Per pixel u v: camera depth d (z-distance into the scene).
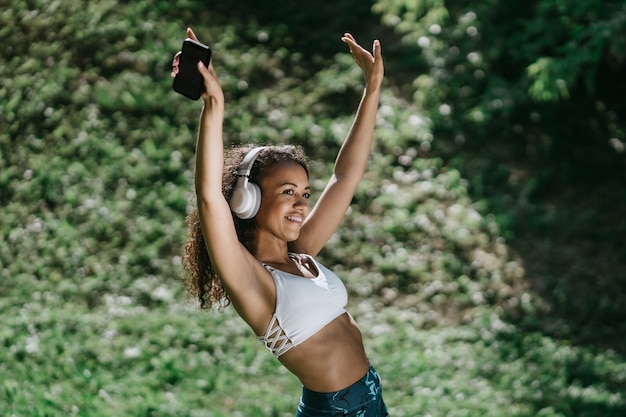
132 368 8.68
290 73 13.98
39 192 11.47
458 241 11.73
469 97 13.74
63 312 9.72
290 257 3.93
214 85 3.22
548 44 13.48
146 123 12.52
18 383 7.76
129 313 9.81
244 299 3.55
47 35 13.48
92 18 13.73
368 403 3.75
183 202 11.54
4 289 10.13
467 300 10.93
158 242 11.00
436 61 13.88
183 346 9.25
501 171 12.86
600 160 13.25
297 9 15.30
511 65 14.09
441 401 8.72
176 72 3.22
